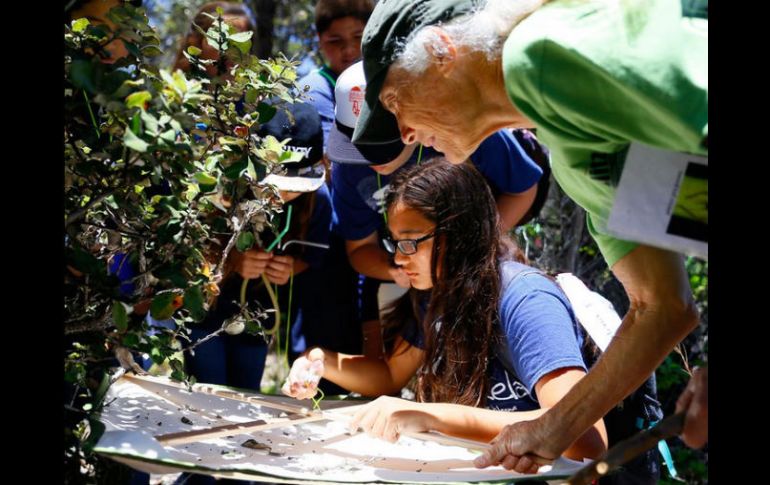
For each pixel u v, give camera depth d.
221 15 1.99
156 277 1.74
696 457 3.61
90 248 1.86
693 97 1.29
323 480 1.65
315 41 5.43
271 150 1.95
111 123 1.65
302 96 2.08
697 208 1.36
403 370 2.41
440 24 1.53
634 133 1.34
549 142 1.45
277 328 2.51
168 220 1.75
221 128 1.96
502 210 2.75
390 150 2.51
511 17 1.47
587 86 1.34
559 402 1.72
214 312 2.69
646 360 1.62
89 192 1.79
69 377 1.67
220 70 2.03
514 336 2.03
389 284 2.71
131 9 1.76
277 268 2.53
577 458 1.84
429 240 2.15
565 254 3.69
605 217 1.49
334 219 2.82
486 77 1.52
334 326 2.81
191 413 2.06
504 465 1.75
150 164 1.68
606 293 3.72
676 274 1.57
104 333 1.75
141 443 1.63
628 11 1.33
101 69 1.53
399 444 1.98
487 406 2.10
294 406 2.16
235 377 2.78
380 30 1.58
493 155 2.66
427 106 1.57
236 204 1.92
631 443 1.42
